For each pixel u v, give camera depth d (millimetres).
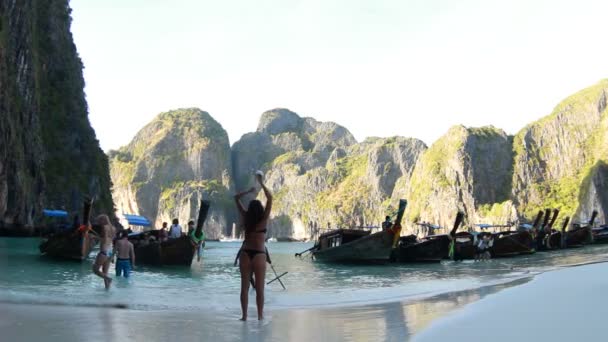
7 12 70500
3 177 62031
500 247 41062
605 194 178250
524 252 41469
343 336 6824
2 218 62656
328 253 34312
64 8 106000
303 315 9141
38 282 16234
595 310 8219
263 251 8445
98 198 102000
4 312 8734
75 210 88062
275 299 12742
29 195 71500
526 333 6508
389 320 8234
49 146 87062
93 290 14273
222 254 53531
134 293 13797
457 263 33344
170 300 12273
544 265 26656
